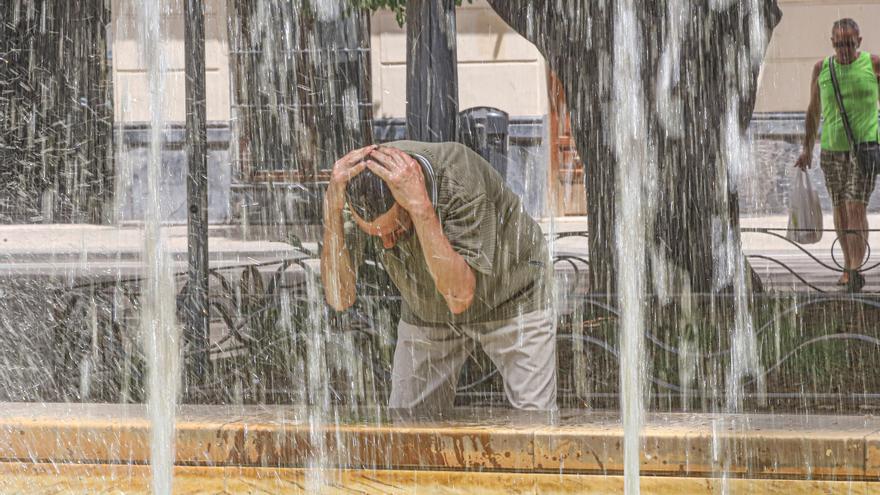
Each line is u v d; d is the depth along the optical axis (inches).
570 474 163.2
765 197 495.8
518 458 164.7
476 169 187.2
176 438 170.1
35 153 300.4
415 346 197.6
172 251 269.4
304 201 275.7
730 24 297.1
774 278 342.6
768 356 244.8
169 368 228.5
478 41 542.9
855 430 162.4
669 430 163.2
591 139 291.4
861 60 361.7
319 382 221.8
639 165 291.4
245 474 169.2
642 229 287.6
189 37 248.4
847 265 330.6
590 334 252.4
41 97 297.6
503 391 214.2
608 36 290.7
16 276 261.4
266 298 254.5
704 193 294.2
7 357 228.5
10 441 171.8
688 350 247.9
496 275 190.4
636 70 291.9
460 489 166.2
